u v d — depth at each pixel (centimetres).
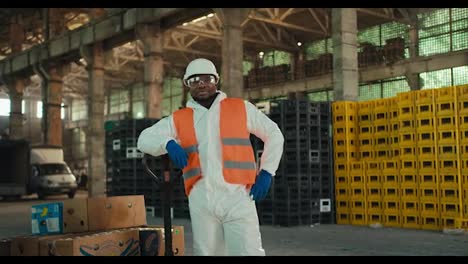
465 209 1095
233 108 344
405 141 1207
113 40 2733
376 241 986
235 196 329
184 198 1498
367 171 1277
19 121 3634
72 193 2850
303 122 1302
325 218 1325
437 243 948
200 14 2208
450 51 2614
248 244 326
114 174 1719
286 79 3309
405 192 1200
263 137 347
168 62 4038
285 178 1279
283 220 1268
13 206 2236
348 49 1759
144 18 2355
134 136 1653
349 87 1744
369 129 1312
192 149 337
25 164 2766
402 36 2906
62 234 435
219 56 3891
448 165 1127
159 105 2386
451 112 1122
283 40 3378
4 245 396
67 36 2928
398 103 1220
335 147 1346
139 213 488
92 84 2767
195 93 346
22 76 3609
